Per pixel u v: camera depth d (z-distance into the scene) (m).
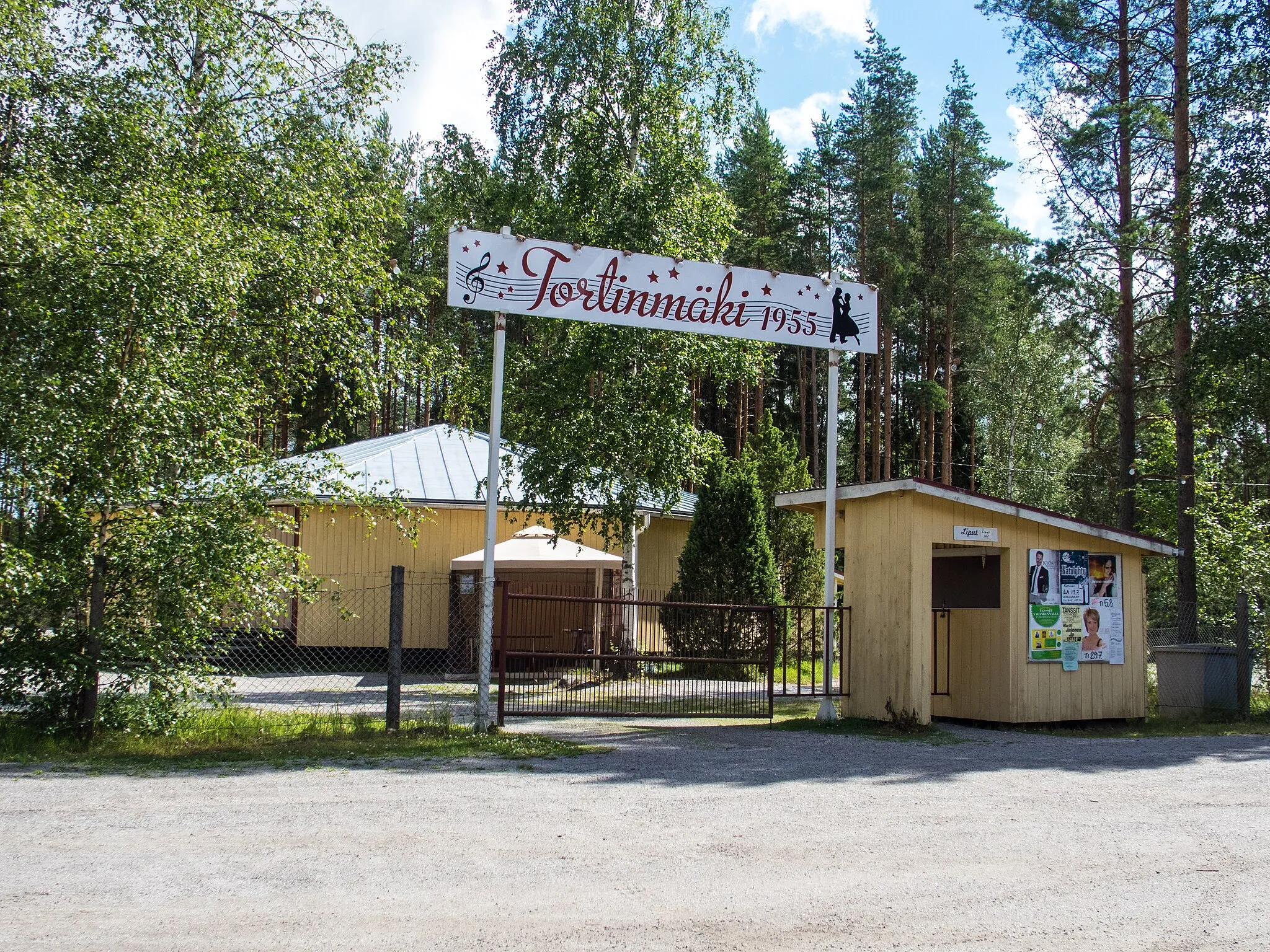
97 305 8.98
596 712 11.62
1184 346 19.61
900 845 5.84
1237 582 16.03
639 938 4.29
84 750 8.49
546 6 18.83
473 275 10.83
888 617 11.65
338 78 13.50
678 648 18.59
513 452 17.89
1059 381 37.97
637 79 17.59
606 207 17.05
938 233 36.44
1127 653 12.70
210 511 9.62
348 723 10.30
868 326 12.42
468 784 7.36
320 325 11.60
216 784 7.18
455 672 18.55
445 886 4.91
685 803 6.87
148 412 9.02
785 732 10.88
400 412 41.31
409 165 34.16
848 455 46.84
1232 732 11.80
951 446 39.75
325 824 6.05
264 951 4.05
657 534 22.77
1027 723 11.91
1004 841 5.99
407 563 19.97
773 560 19.45
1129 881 5.23
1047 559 12.21
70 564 9.02
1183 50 20.58
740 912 4.64
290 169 12.50
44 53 11.47
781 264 36.47
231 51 12.58
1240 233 16.94
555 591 19.78
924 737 10.69
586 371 16.41
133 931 4.22
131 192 10.32
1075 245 22.84
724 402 28.59
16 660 8.75
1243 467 23.20
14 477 8.81
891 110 34.97
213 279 9.71
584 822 6.23
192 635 9.52
